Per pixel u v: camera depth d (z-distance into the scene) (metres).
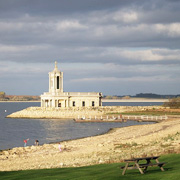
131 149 46.69
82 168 34.66
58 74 153.38
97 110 147.38
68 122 124.56
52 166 38.97
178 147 42.78
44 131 97.81
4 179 30.44
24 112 152.75
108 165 35.28
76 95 153.75
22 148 58.72
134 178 26.17
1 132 96.50
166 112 137.25
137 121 118.00
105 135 75.06
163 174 26.55
